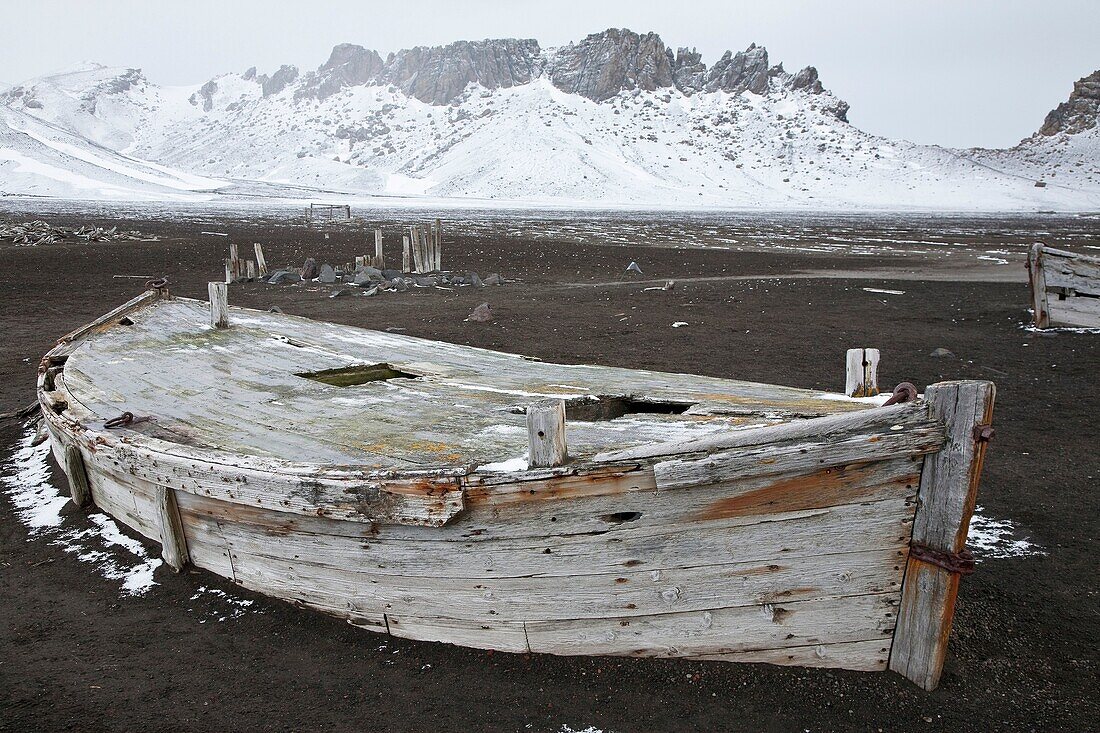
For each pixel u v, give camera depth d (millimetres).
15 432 8148
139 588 4879
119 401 6016
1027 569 5090
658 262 28672
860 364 5617
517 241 39312
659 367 10758
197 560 4992
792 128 199875
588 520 3760
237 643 4277
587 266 27016
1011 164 191250
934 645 3594
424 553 4023
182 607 4641
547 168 167875
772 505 3604
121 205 92688
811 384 9680
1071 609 4594
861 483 3531
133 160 176875
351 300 17922
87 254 27812
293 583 4492
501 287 20922
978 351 11773
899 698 3660
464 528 3898
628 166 175250
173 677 4000
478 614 4047
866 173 174375
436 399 5879
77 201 104250
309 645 4246
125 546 5434
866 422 3441
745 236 47625
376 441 4848
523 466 3889
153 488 5113
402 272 22922
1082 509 6012
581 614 3908
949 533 3418
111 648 4254
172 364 7141
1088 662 4055
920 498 3500
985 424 3264
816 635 3760
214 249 31047
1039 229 60094
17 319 14750
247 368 7008
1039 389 9477
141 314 9297
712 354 11711
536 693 3801
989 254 33125
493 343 12656
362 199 142000
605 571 3820
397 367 7199
